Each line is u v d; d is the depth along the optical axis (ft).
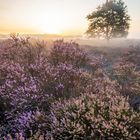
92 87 17.34
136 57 43.57
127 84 22.57
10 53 23.30
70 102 13.39
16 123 12.91
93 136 11.10
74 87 16.71
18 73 17.25
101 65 31.86
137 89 20.10
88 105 13.20
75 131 11.11
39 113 12.49
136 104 17.26
